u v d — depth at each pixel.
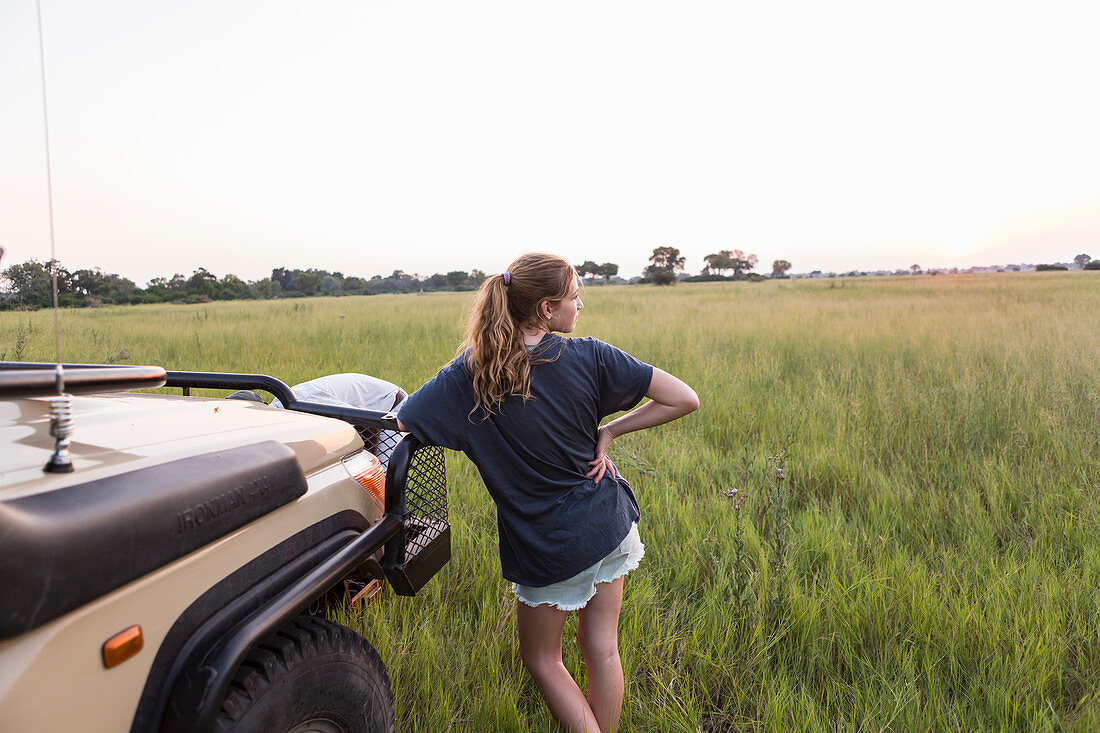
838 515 3.95
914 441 5.50
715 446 5.68
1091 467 4.63
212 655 1.29
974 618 2.84
